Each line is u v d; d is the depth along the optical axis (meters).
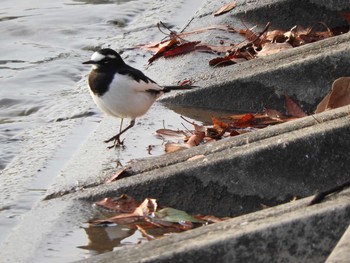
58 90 15.31
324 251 7.54
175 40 15.26
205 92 13.12
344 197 7.88
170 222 9.37
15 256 8.84
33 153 12.20
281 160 9.59
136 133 12.09
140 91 11.48
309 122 10.12
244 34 15.78
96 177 10.46
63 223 9.50
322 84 12.62
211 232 7.82
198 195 9.77
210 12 17.00
